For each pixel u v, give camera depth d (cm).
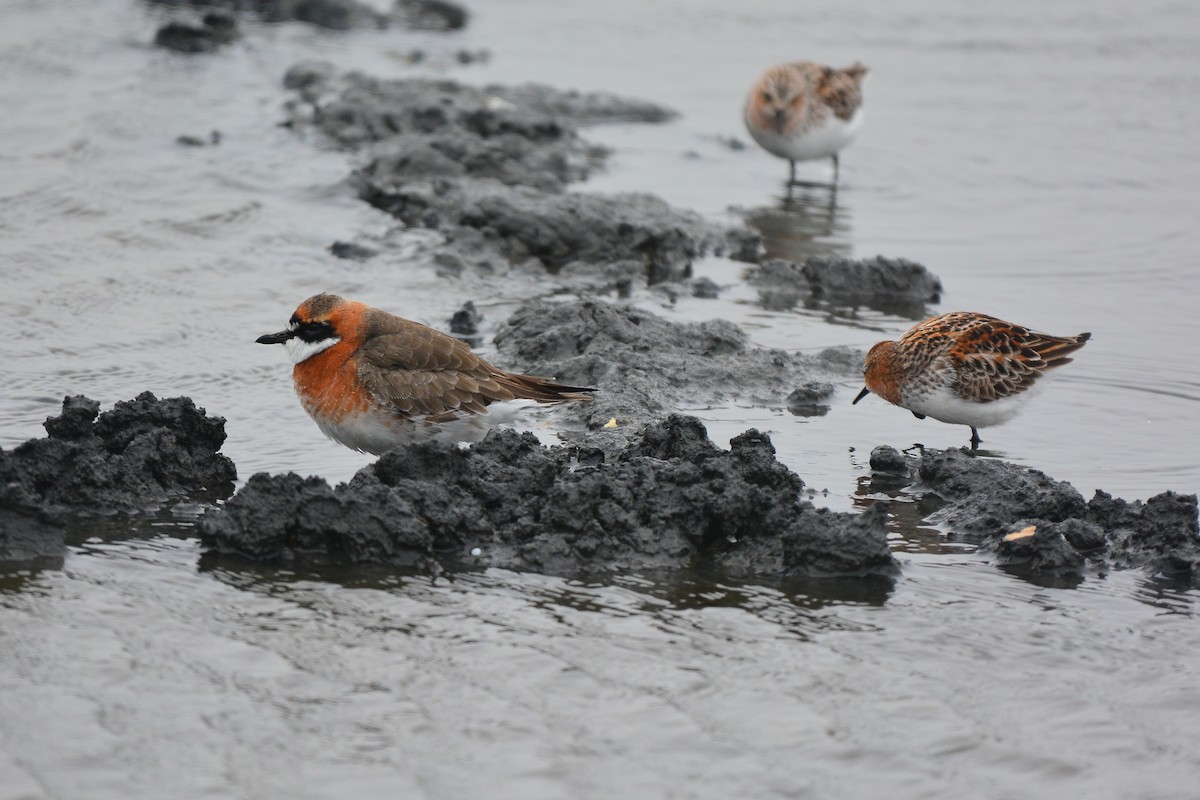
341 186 2434
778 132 2720
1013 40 3744
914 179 2750
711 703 1011
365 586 1166
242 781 901
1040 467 1489
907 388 1559
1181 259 2273
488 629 1104
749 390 1697
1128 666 1082
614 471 1301
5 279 1936
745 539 1255
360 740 950
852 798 912
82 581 1148
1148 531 1274
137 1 3797
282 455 1465
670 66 3550
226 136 2702
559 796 901
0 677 998
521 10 3997
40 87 2939
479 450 1336
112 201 2273
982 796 919
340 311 1385
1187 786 934
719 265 2253
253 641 1068
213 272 2033
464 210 2272
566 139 2827
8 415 1528
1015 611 1166
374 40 3656
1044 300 2083
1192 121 3106
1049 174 2756
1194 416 1639
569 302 1866
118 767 907
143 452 1332
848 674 1059
